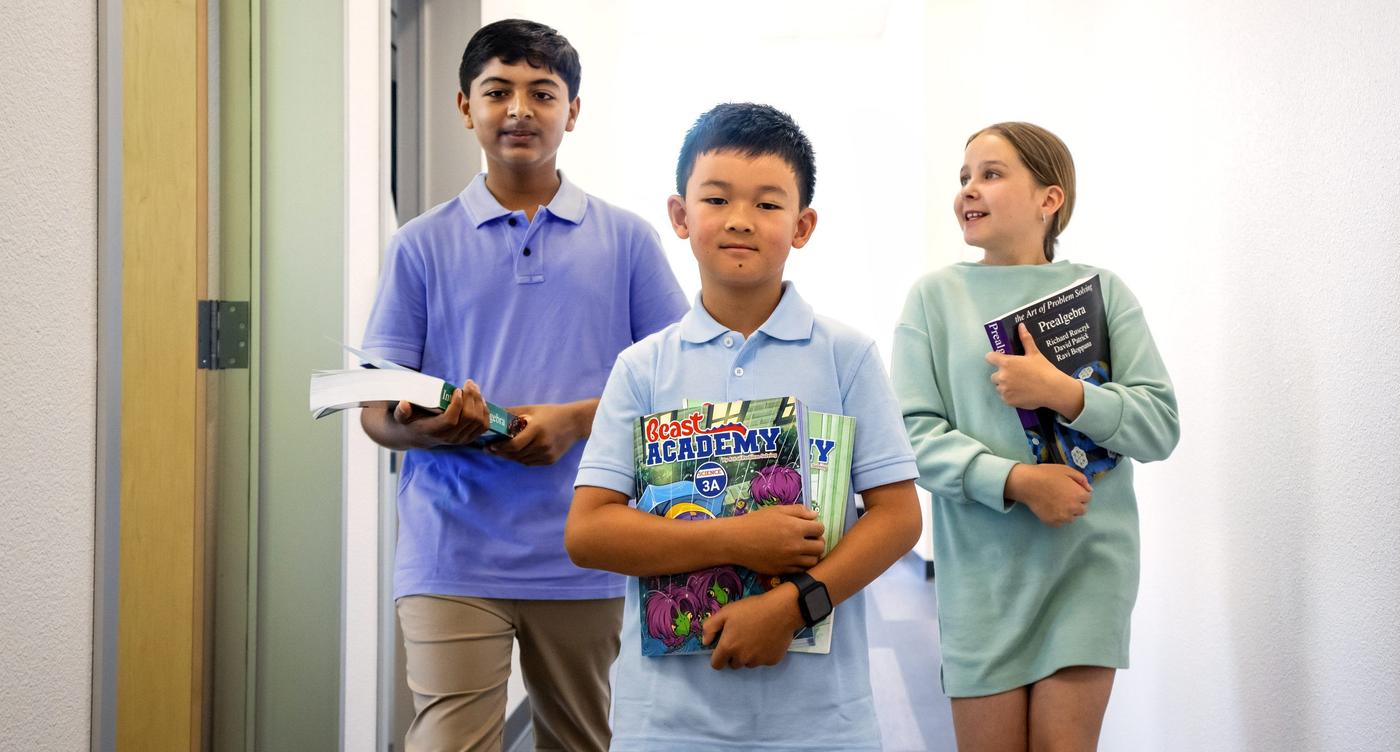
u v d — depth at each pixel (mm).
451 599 1604
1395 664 1315
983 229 1716
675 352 1141
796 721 1024
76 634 1152
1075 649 1529
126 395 1824
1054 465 1534
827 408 1109
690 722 1029
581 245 1720
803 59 7094
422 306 1706
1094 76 2637
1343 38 1433
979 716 1597
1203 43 1937
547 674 1695
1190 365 2031
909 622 4266
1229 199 1825
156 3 1836
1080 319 1605
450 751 1566
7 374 1025
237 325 1930
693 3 6316
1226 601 1857
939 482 1591
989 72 4180
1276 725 1661
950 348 1685
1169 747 2154
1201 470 1979
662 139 7020
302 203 1978
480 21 2820
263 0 1982
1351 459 1421
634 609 1094
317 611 1980
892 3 6242
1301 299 1566
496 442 1555
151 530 1837
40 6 1076
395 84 2826
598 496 1090
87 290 1169
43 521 1090
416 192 2840
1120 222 2455
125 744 1824
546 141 1687
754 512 1008
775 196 1073
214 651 1946
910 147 5547
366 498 2127
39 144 1076
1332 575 1479
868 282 7109
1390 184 1315
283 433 1978
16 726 1048
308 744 1977
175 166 1853
